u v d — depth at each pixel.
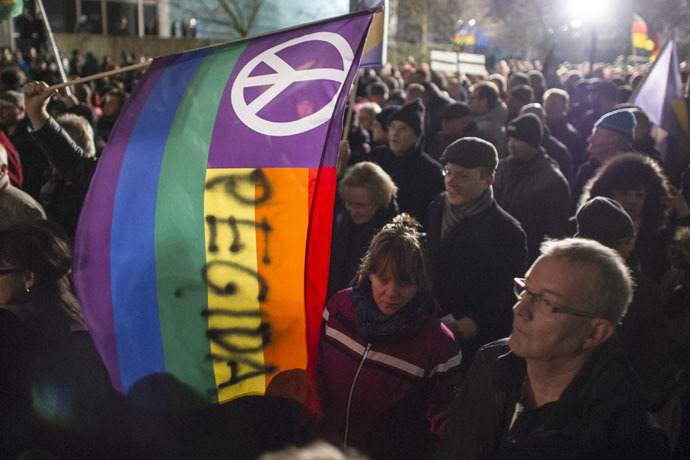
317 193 2.39
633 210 3.26
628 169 3.25
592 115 8.09
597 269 1.70
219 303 2.41
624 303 1.74
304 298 2.39
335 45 2.46
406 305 2.49
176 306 2.42
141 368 2.41
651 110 5.93
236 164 2.41
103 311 2.42
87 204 2.46
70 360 2.15
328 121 2.40
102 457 2.10
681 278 2.76
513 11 28.58
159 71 2.59
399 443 2.52
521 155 4.61
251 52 2.53
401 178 4.81
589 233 2.66
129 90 13.26
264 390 2.40
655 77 5.96
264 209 2.40
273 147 2.41
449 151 3.32
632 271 2.56
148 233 2.44
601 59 27.62
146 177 2.46
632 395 1.68
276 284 2.39
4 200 3.50
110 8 31.64
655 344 2.47
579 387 1.69
